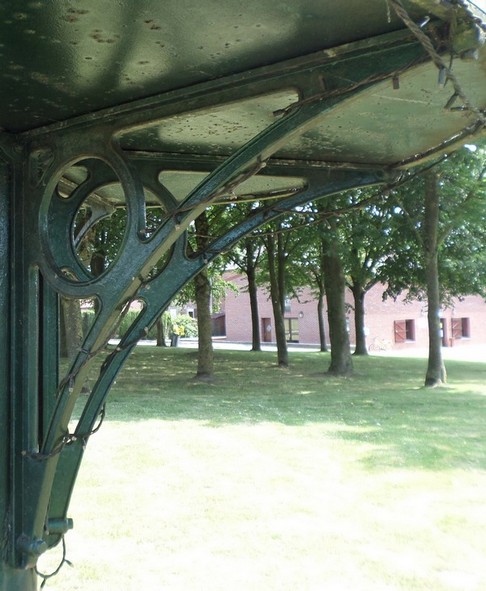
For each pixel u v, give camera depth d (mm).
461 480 6758
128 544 5059
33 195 2432
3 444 2410
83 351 2145
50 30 1692
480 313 44156
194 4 1582
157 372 18672
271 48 1867
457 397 13422
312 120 1928
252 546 5000
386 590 4246
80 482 6711
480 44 1648
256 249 28969
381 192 3049
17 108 2234
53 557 4816
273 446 8406
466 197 15352
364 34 1808
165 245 2076
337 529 5348
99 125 2299
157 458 7730
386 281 22734
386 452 8031
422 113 2359
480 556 4789
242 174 2053
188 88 2113
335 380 17000
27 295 2443
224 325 55250
